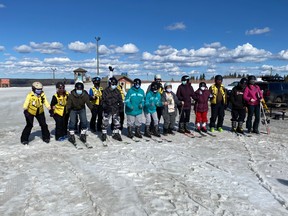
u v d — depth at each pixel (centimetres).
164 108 873
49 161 610
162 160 618
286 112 1608
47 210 386
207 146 755
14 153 672
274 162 612
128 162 600
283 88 1689
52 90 3678
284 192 450
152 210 385
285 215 376
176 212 379
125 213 377
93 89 905
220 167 572
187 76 902
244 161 618
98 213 377
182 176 517
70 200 416
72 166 575
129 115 840
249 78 916
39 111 770
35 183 482
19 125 1090
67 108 758
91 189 456
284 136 892
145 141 805
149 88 862
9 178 506
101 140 809
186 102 903
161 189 455
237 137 873
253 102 912
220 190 455
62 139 809
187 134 901
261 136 891
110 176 514
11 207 395
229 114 1540
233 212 381
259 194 442
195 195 434
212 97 932
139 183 481
